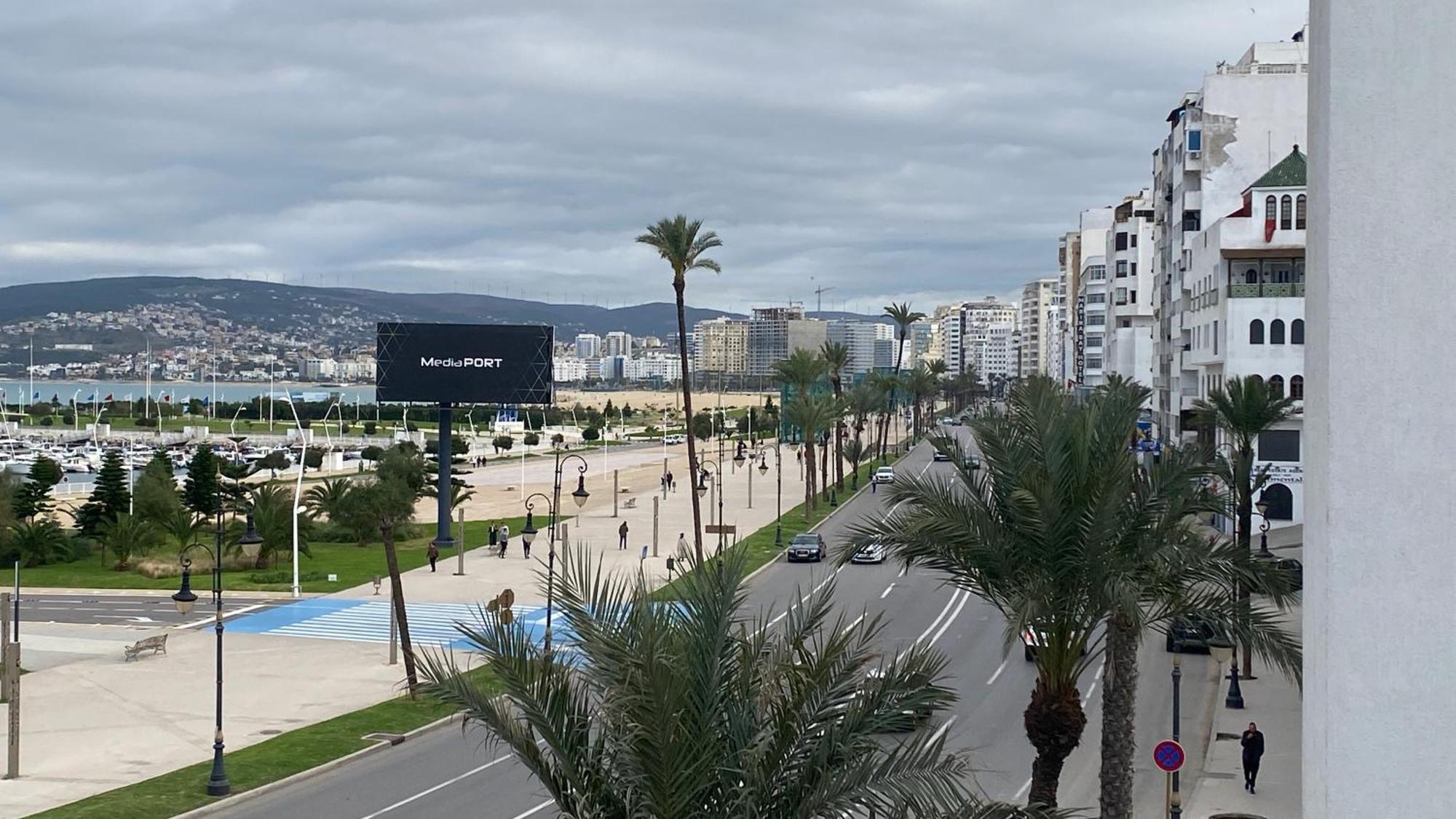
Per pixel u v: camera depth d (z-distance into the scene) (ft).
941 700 46.93
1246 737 100.22
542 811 97.04
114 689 143.84
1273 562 68.54
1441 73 21.33
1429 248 21.42
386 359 268.21
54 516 315.58
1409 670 21.59
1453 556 21.36
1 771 109.40
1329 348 21.99
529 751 46.01
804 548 235.61
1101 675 143.23
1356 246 21.76
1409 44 21.45
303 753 113.70
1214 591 71.26
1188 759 111.55
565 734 46.32
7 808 97.55
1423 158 21.44
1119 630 73.51
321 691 142.51
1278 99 295.69
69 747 118.32
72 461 530.27
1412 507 21.53
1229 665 150.92
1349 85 21.77
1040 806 46.68
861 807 50.01
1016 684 138.92
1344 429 21.88
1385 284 21.62
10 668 109.19
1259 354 240.32
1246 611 67.87
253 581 224.74
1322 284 22.62
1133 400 72.28
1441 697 21.44
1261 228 245.24
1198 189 307.78
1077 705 72.02
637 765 42.75
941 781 44.09
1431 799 21.50
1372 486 21.74
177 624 186.91
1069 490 68.13
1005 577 69.87
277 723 127.85
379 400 268.82
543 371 268.21
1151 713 128.06
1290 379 238.89
